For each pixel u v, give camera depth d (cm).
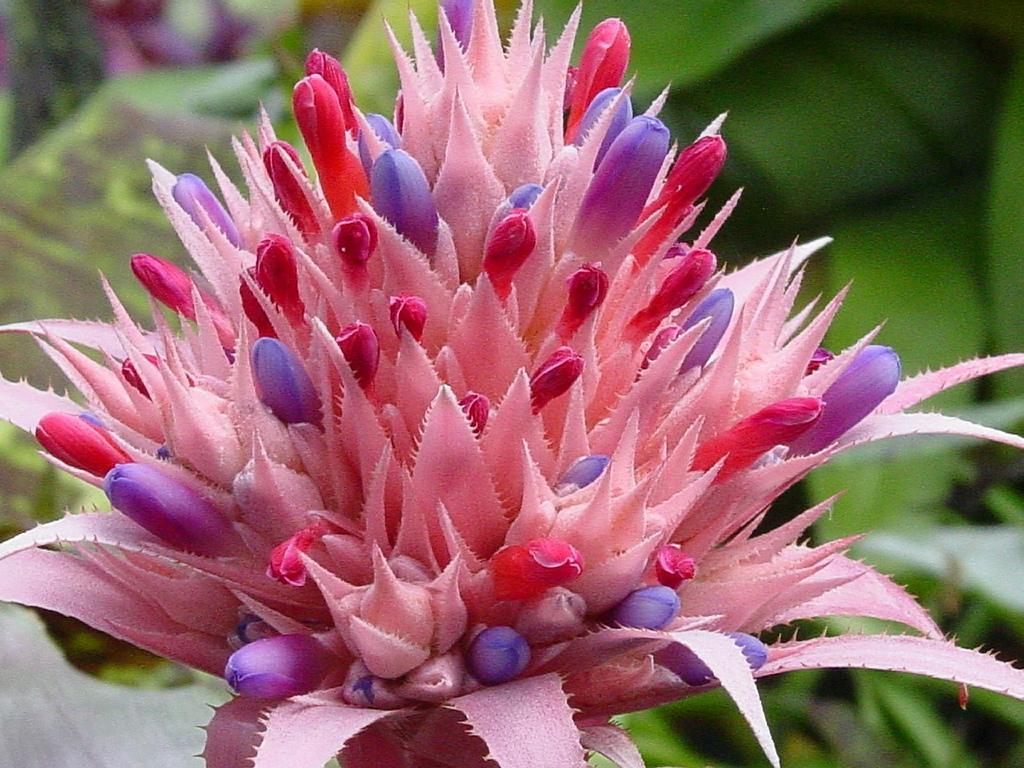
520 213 30
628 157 31
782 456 32
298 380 30
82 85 74
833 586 31
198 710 36
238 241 33
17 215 55
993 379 54
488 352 30
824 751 54
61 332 34
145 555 31
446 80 32
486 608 30
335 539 30
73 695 36
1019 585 42
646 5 53
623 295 31
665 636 29
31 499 43
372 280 31
